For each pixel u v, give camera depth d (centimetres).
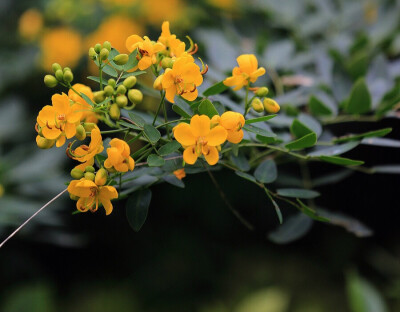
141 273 216
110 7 164
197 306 209
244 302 191
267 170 97
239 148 98
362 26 123
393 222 201
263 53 116
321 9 123
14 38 178
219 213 202
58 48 162
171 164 94
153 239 214
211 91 95
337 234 222
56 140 88
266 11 124
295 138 102
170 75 88
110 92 89
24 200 127
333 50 111
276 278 217
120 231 208
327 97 109
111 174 94
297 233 106
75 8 166
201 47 122
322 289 213
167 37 92
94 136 88
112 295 211
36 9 178
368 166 165
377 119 106
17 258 174
